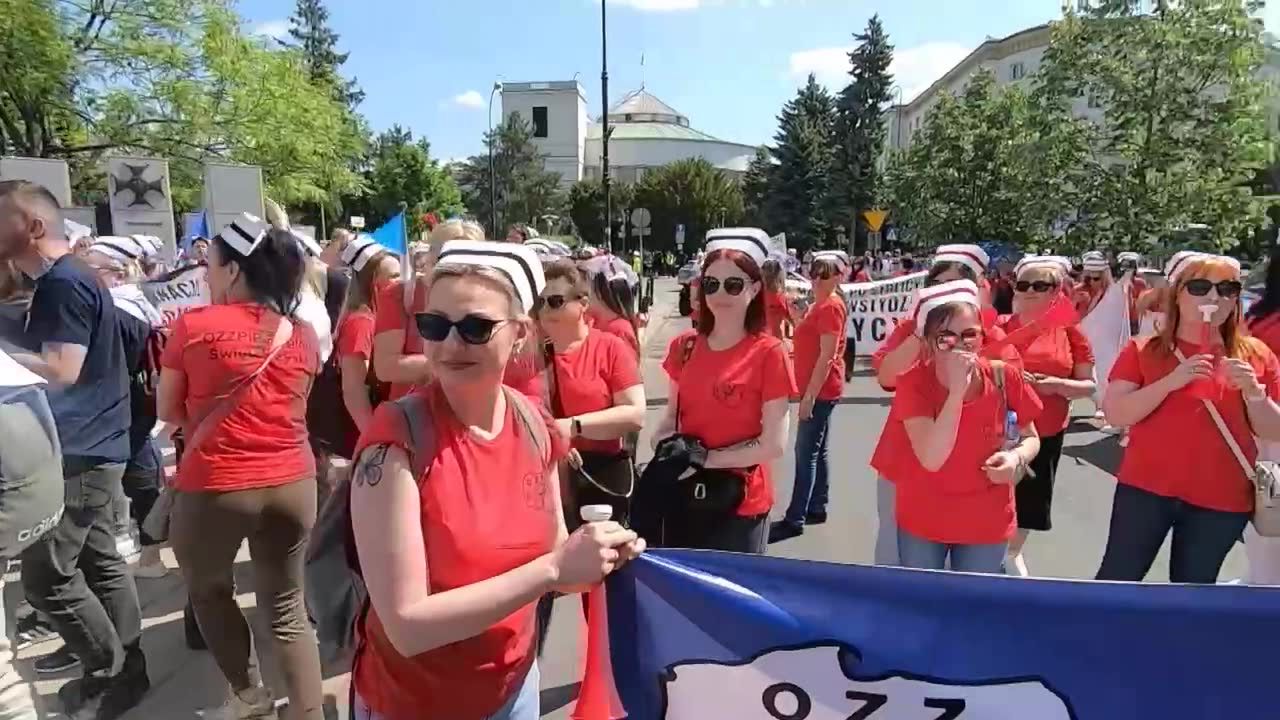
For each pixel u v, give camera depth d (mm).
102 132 22297
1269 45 13891
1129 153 14414
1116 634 2096
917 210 30938
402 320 3854
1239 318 3580
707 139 98438
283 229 3453
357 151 28438
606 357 3689
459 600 1793
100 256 5875
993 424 3410
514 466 2008
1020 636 2129
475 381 1925
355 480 1852
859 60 62844
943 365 3314
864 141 62281
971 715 2164
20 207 3223
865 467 8062
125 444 3648
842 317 6074
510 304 1965
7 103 21422
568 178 90688
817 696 2189
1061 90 14852
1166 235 14250
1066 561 5500
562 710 3816
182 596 4969
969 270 5527
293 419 3361
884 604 2160
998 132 25875
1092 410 10727
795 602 2178
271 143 23391
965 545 3457
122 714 3711
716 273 3391
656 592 2168
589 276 4793
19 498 2459
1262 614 2041
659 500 3379
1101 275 11461
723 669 2186
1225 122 13711
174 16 22422
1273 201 14016
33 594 3488
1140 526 3684
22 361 3201
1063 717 2139
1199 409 3521
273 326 3301
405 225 7891
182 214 23828
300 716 3301
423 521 1851
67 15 21047
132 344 4797
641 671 2195
